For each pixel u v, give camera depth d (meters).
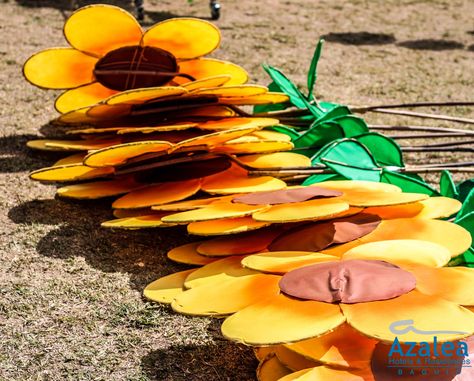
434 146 3.45
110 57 3.50
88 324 2.27
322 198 2.47
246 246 2.44
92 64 3.55
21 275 2.56
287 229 2.48
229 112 3.35
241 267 2.28
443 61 5.71
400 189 2.65
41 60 3.50
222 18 6.67
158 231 2.93
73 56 3.51
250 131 2.99
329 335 1.85
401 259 2.08
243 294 1.97
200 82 3.18
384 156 3.07
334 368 1.75
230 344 2.17
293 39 6.11
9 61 4.98
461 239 2.23
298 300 1.88
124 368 2.05
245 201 2.51
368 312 1.78
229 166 3.00
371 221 2.41
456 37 6.54
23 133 3.88
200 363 2.08
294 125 3.66
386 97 4.70
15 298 2.40
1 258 2.67
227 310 1.91
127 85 3.55
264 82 4.86
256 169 2.91
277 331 1.75
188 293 2.04
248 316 1.85
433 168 3.02
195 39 3.46
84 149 3.21
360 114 4.39
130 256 2.72
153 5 6.93
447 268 2.02
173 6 6.96
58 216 3.04
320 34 6.36
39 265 2.63
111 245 2.81
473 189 2.58
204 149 2.93
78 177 3.07
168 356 2.11
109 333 2.22
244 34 6.16
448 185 2.80
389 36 6.45
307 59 5.52
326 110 3.65
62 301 2.40
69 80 3.58
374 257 2.11
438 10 7.62
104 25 3.38
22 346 2.15
